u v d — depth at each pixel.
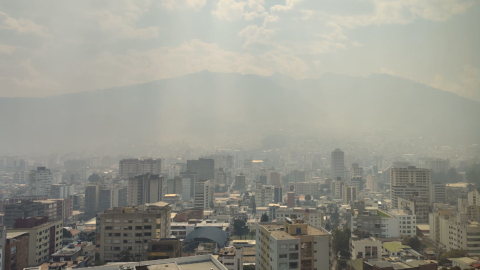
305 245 90.81
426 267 93.38
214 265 60.03
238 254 119.12
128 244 125.38
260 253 100.94
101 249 125.62
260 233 101.69
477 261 116.31
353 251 137.00
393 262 98.25
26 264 126.88
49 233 140.38
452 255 131.50
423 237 172.50
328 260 91.19
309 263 90.56
